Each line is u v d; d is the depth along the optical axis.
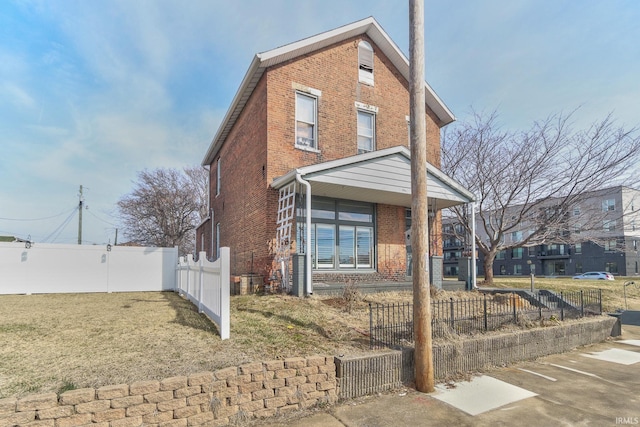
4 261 12.61
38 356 4.65
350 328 6.32
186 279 10.96
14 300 10.43
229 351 4.91
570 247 47.66
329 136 12.27
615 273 43.19
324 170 9.81
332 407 4.39
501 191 16.48
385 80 13.84
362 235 12.68
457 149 17.66
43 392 3.58
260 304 8.09
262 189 11.34
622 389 5.22
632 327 10.56
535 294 10.44
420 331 4.98
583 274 40.59
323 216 11.95
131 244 33.41
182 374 4.06
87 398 3.33
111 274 13.86
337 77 12.70
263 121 11.48
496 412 4.34
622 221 16.12
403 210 13.68
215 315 6.34
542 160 15.62
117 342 5.30
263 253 11.02
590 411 4.43
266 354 4.84
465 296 10.38
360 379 4.73
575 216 16.31
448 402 4.60
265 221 10.94
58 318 7.15
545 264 50.81
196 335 5.71
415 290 5.08
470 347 5.86
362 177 10.36
